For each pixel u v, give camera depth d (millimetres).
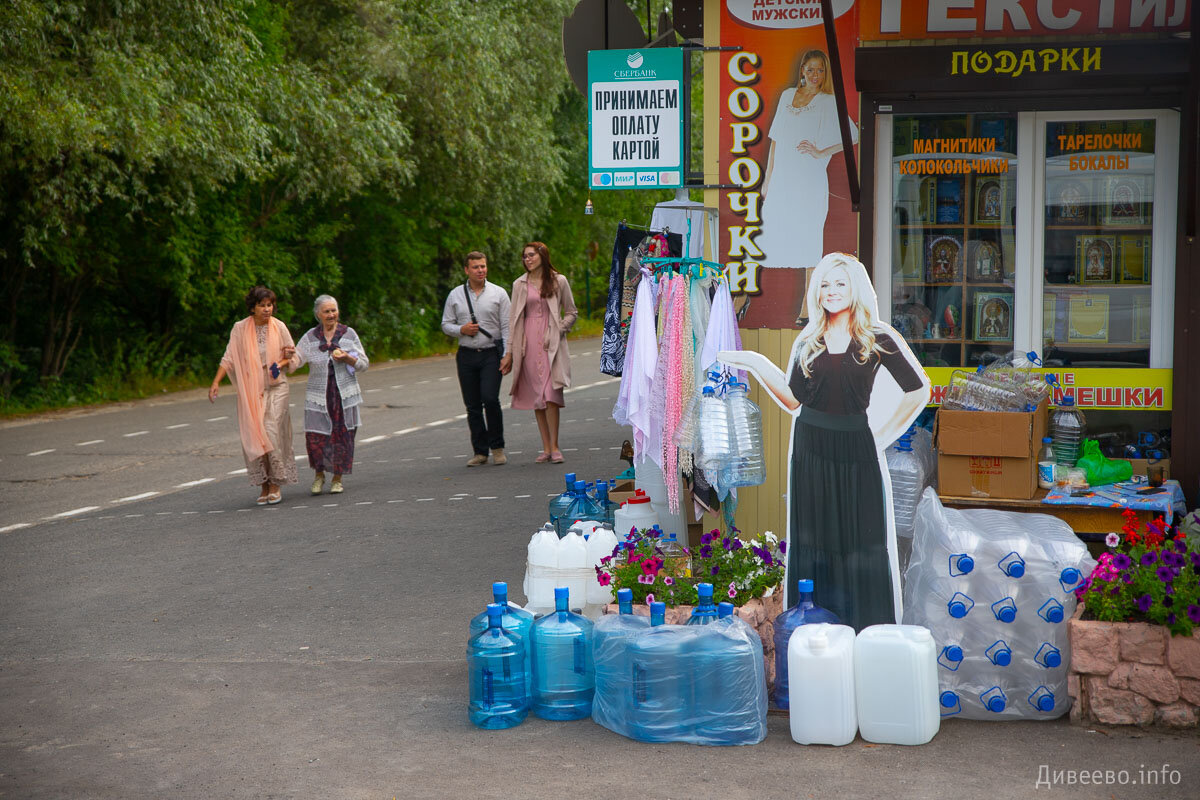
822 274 5539
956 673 5102
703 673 4918
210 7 19484
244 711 5492
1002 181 6637
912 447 6355
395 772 4727
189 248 21938
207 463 13328
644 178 6621
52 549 9148
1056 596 5031
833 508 5539
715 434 6004
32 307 21500
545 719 5262
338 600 7379
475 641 5219
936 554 5211
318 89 23328
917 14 6441
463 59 26828
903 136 6688
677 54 6551
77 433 16391
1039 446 6145
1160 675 4793
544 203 31453
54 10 17312
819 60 6613
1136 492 6016
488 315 11891
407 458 12984
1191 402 6238
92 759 4965
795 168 6695
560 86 30438
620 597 5195
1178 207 6215
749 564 5590
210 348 24312
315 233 26344
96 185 18422
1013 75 6254
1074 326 6645
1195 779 4398
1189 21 6125
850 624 5527
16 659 6402
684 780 4555
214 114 20078
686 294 6301
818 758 4742
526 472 11602
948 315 6777
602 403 17375
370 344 27984
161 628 6906
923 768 4598
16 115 16922
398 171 25844
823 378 5547
